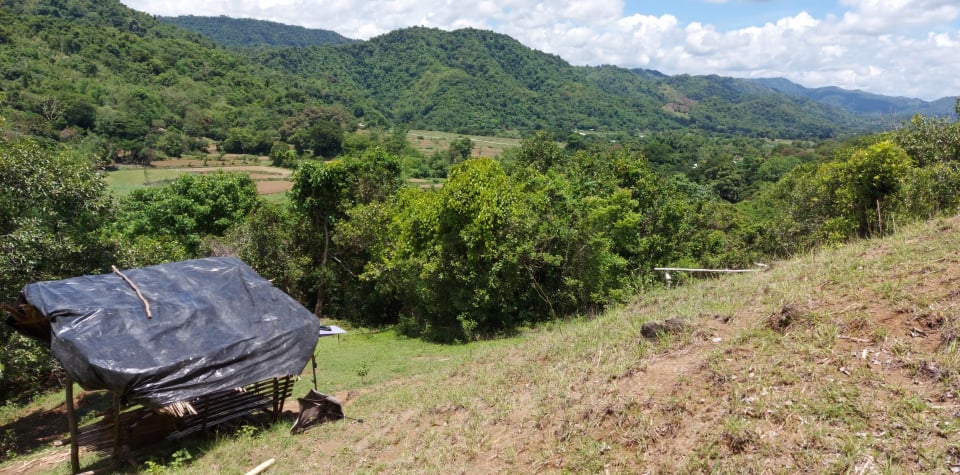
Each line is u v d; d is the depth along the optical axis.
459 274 18.30
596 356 7.58
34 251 12.85
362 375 13.13
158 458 9.12
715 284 10.26
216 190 30.03
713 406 5.46
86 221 14.86
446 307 19.38
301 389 12.91
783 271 8.70
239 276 10.69
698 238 25.06
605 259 19.03
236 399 10.29
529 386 7.70
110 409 9.45
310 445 8.56
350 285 25.80
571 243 18.95
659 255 22.62
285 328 10.01
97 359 8.01
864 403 4.87
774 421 5.00
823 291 6.86
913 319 5.66
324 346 19.38
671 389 5.92
